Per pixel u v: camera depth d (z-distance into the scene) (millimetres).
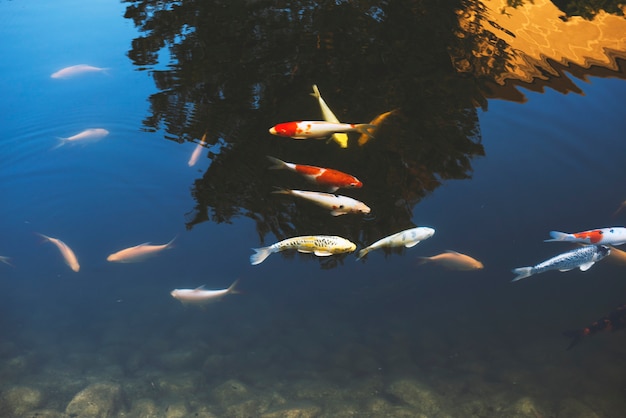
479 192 6129
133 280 5789
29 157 6805
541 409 4848
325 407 4965
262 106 7156
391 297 5691
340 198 5121
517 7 9344
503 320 5578
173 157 6711
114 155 6777
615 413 4758
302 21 9047
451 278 5875
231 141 6648
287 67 7910
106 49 8766
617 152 6570
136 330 5562
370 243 5469
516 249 5613
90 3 10484
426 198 5977
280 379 5230
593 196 6066
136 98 7574
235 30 8945
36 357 5262
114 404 4941
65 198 6367
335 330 5559
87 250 5895
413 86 7461
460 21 8898
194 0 10023
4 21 9820
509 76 7680
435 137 6652
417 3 9453
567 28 8773
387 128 6723
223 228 5844
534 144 6695
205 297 5227
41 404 4914
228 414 4875
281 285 5730
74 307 5637
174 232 5945
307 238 4688
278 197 5922
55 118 7309
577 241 4836
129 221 6078
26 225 6098
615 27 8727
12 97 7699
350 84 7496
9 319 5484
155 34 9062
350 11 9273
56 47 8906
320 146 6469
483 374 5211
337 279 5746
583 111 7145
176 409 4875
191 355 5387
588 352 5336
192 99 7430
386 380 5207
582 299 5672
